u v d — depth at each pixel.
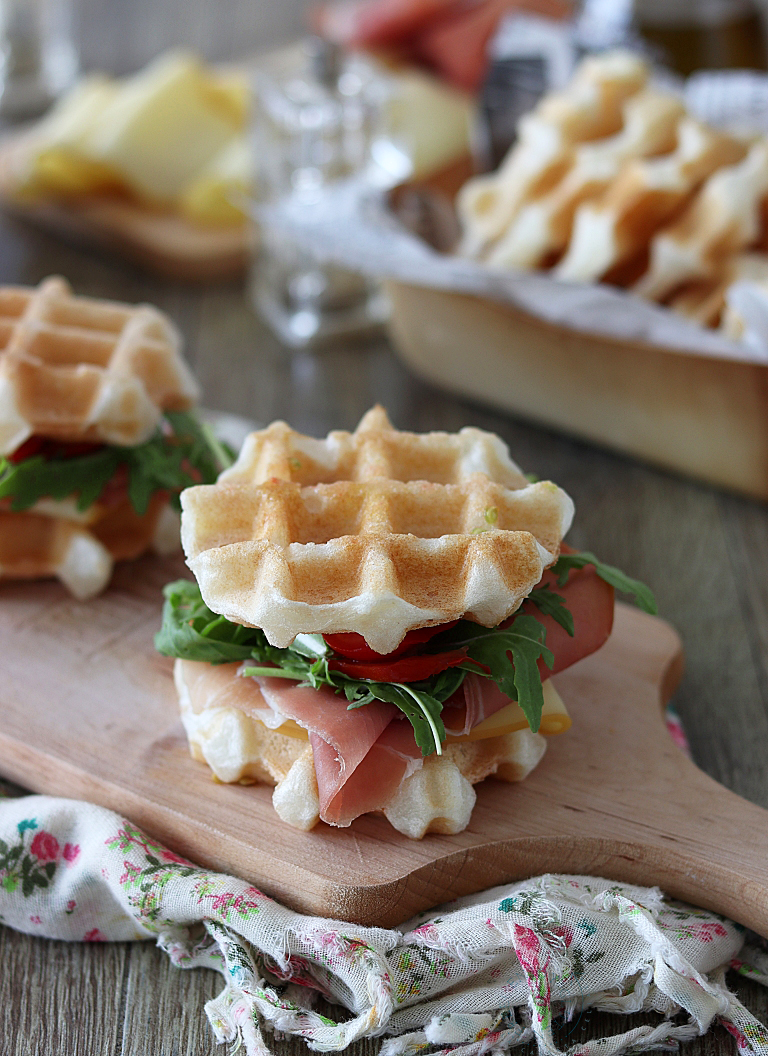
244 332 0.83
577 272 0.68
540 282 0.67
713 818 0.54
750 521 0.69
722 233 0.66
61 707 0.58
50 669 0.59
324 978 0.51
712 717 0.60
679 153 0.68
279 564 0.51
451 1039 0.50
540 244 0.70
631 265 0.70
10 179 0.90
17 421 0.60
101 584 0.62
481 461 0.56
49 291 0.66
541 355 0.70
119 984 0.52
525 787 0.55
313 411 0.76
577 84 0.73
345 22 0.92
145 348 0.62
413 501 0.54
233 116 0.95
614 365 0.68
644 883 0.53
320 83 0.81
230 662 0.55
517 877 0.54
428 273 0.70
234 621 0.52
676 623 0.64
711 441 0.68
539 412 0.73
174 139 0.90
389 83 0.86
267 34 1.23
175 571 0.64
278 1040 0.50
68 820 0.54
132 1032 0.51
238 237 0.87
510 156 0.82
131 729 0.57
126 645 0.60
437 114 0.88
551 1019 0.51
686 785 0.55
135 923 0.53
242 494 0.53
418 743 0.52
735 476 0.69
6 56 1.10
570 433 0.73
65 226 0.92
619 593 0.65
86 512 0.62
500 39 0.86
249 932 0.51
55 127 0.92
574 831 0.53
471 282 0.69
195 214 0.87
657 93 0.71
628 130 0.70
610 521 0.69
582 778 0.55
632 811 0.54
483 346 0.72
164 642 0.55
